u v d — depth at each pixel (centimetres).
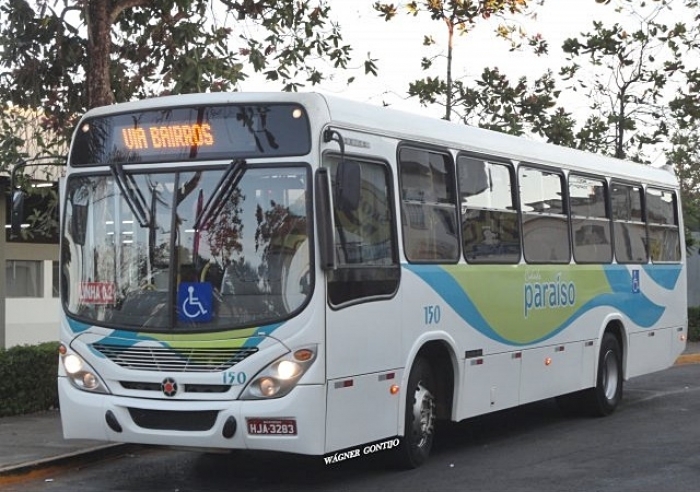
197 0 1391
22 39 1337
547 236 1230
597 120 2180
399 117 973
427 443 1011
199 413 838
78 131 922
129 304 870
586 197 1338
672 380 1850
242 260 845
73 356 890
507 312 1127
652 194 1544
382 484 925
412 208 974
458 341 1028
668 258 1587
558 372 1241
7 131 1359
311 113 850
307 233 834
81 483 961
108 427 866
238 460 1063
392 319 926
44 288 1994
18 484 960
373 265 904
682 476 947
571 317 1274
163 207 871
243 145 861
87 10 1287
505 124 1942
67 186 920
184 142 877
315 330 827
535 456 1069
